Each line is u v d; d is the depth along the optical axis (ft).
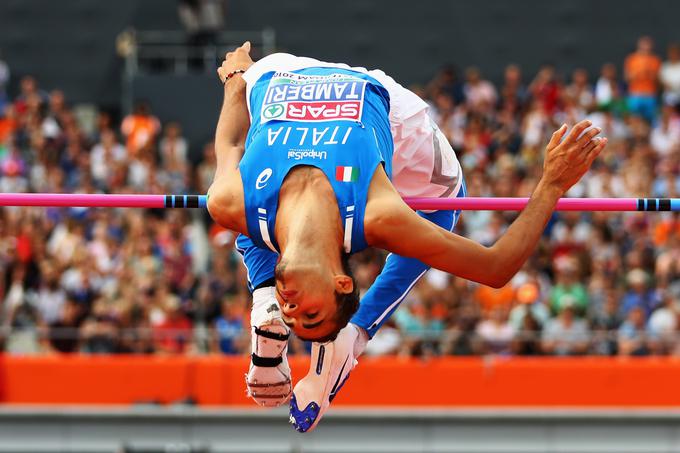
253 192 44.09
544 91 157.07
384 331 114.93
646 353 112.98
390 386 111.24
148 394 111.45
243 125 48.32
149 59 177.27
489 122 152.87
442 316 115.44
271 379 49.42
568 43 185.06
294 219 42.78
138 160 145.48
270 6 184.34
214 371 111.34
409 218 43.11
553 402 110.22
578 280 120.88
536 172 138.72
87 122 170.71
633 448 107.96
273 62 49.37
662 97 163.84
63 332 115.24
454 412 108.58
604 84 159.02
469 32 185.26
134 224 127.24
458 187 52.65
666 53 184.85
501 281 44.62
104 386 111.86
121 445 108.58
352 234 43.16
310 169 43.75
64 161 145.59
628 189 137.39
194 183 147.54
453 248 43.52
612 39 185.26
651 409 109.40
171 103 163.32
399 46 184.24
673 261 120.78
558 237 128.47
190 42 176.24
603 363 110.22
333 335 42.57
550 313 117.70
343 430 109.19
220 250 122.93
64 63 180.24
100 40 181.37
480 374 110.52
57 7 183.42
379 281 51.06
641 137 150.71
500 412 108.47
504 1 186.80
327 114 45.01
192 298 119.44
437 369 111.04
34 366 111.96
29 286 122.21
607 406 109.81
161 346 114.52
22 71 179.73
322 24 184.44
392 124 49.60
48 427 109.60
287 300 41.52
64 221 131.03
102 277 122.21
